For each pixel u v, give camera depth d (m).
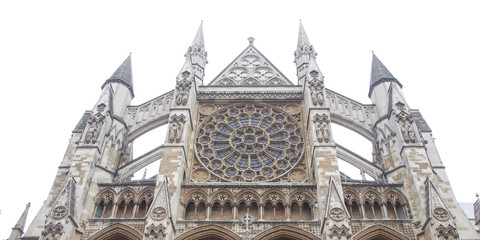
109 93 36.59
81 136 32.78
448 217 26.03
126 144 36.31
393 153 32.69
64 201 27.44
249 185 30.59
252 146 35.44
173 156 30.86
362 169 33.72
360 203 29.31
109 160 33.06
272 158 34.47
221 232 27.84
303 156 34.44
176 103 35.44
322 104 34.91
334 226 25.64
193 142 35.34
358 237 27.20
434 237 25.41
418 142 31.61
